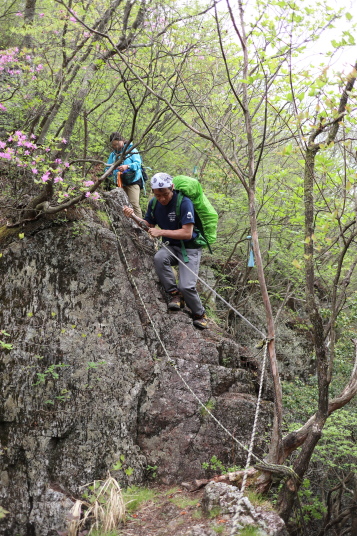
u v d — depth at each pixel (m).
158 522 4.40
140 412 5.23
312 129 4.84
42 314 5.11
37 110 6.52
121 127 7.77
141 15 6.18
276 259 8.77
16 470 4.68
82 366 5.05
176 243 5.66
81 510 4.55
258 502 4.33
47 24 6.50
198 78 7.56
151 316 5.60
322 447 6.27
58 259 5.26
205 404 5.46
